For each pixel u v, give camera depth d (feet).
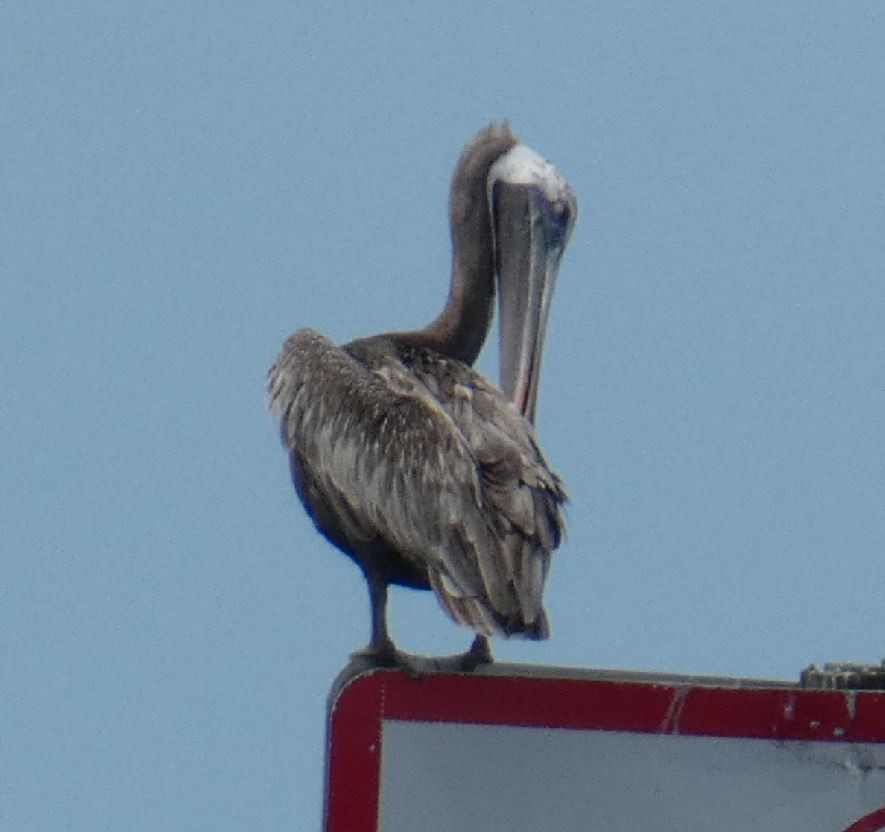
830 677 26.48
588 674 27.14
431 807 23.95
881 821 24.63
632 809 24.30
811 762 24.64
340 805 23.90
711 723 24.61
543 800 24.18
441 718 24.07
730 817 24.50
